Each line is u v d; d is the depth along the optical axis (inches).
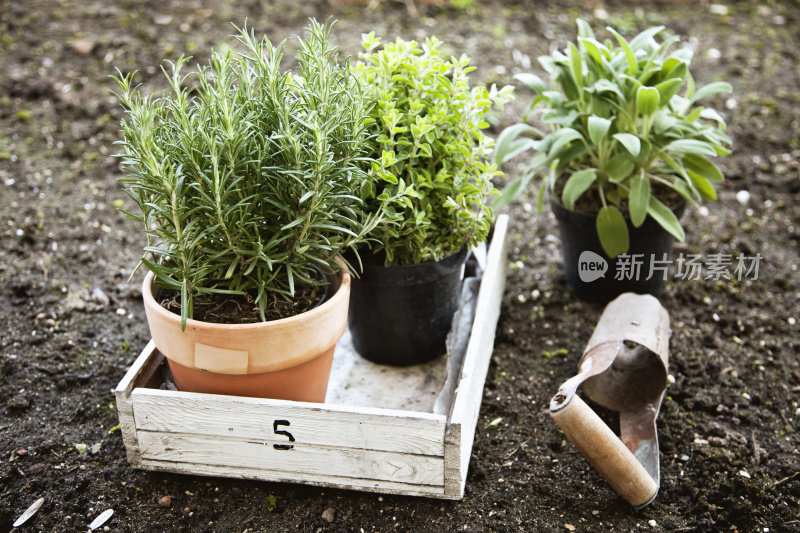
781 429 90.0
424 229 83.0
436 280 89.0
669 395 94.5
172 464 81.2
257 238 73.0
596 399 93.3
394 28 175.0
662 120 98.7
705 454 85.6
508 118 149.4
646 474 77.5
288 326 72.8
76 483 82.0
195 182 70.4
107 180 132.8
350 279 82.0
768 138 143.4
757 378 97.3
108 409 92.2
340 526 77.6
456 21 179.8
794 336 104.0
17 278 111.1
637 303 92.9
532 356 102.0
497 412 93.0
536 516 79.0
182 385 79.6
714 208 129.8
